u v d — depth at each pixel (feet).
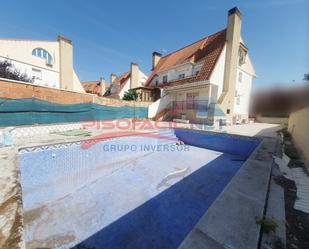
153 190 17.87
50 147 17.88
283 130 37.19
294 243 5.44
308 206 7.55
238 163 25.29
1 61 34.63
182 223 12.86
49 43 44.75
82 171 20.84
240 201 7.71
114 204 15.58
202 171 22.44
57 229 12.51
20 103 23.75
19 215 6.20
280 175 11.19
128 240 11.43
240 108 55.72
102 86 100.12
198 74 46.78
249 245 5.21
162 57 80.84
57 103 28.94
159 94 59.00
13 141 19.38
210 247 5.07
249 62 57.82
